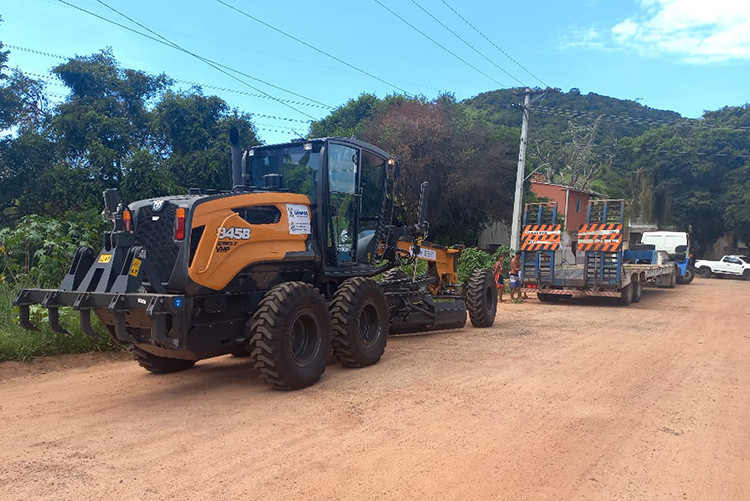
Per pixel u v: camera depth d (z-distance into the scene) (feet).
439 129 89.71
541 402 20.68
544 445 16.39
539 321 43.83
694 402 21.34
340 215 26.35
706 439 17.35
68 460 14.75
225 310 21.62
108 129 70.23
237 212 21.65
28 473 13.89
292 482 13.57
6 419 18.21
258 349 20.75
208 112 77.87
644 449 16.34
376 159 29.04
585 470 14.74
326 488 13.29
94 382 23.12
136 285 19.02
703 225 155.84
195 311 20.48
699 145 152.56
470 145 93.91
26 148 66.49
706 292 78.33
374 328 26.50
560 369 26.17
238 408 19.43
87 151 69.26
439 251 37.50
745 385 24.25
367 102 115.24
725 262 124.16
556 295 61.41
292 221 23.65
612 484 13.96
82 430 17.13
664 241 101.91
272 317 20.76
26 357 25.43
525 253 59.62
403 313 31.89
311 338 22.68
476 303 38.81
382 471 14.30
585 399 21.24
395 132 88.43
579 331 38.52
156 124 76.79
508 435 17.12
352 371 24.95
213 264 20.31
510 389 22.38
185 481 13.53
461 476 14.12
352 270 27.12
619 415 19.44
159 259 20.63
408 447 15.96
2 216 67.05
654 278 70.28
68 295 19.60
